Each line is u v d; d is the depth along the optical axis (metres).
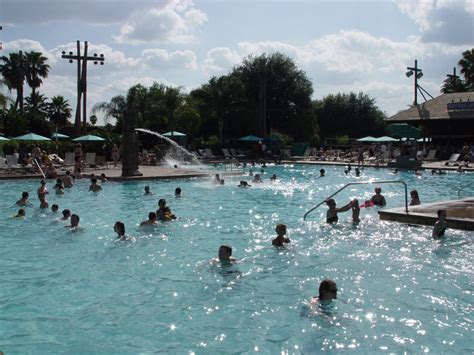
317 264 9.25
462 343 5.84
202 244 11.02
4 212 15.36
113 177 25.91
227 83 56.69
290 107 63.59
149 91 53.34
